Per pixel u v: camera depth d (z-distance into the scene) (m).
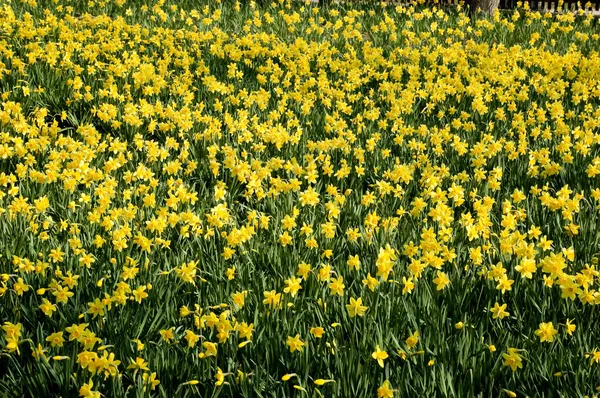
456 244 4.30
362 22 11.45
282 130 6.11
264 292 3.38
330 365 3.11
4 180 4.69
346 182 5.55
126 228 4.05
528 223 4.68
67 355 3.08
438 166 5.97
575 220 4.71
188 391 2.92
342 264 3.93
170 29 10.44
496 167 5.63
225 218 4.26
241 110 6.67
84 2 11.39
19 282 3.42
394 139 6.36
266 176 5.30
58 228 4.36
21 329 3.29
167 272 3.64
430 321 3.42
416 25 11.31
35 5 10.70
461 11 13.56
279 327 3.33
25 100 6.89
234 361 3.13
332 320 3.45
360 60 9.66
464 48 10.38
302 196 4.63
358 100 7.75
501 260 3.94
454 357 3.15
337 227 4.62
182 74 8.00
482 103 7.15
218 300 3.61
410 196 5.37
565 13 12.42
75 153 5.11
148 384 2.86
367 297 3.58
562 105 7.65
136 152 5.82
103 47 8.65
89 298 3.61
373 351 3.18
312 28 10.86
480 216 4.29
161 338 3.31
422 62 9.45
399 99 7.25
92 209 4.62
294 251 4.09
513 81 8.43
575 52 9.93
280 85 8.12
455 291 3.70
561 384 3.00
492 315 3.54
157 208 4.73
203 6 11.54
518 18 12.20
